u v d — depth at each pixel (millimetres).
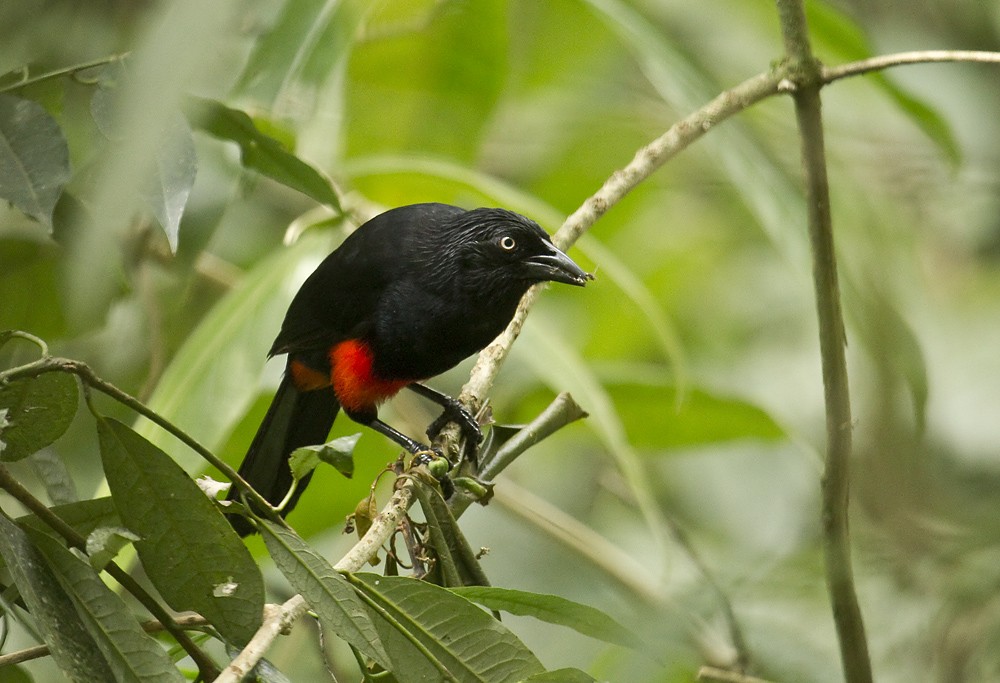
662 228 16953
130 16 7590
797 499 13641
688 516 13625
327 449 5336
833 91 15562
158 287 10773
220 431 8438
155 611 5527
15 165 6438
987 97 15242
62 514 5707
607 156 15750
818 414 14719
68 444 10195
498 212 9680
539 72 15344
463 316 9742
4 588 5879
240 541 5457
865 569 8797
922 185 15188
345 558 6008
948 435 13547
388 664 5422
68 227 7258
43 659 9828
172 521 5449
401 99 12406
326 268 9984
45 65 7453
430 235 9852
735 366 15375
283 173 8148
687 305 16047
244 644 5535
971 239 15570
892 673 8461
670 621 7211
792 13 8023
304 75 9180
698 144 15680
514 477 14320
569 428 13102
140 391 10672
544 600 5820
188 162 6379
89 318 8797
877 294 10828
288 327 9984
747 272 16312
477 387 9070
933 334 14328
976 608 8414
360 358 9961
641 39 10430
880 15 15406
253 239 13203
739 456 13898
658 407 11734
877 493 9477
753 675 7715
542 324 10305
